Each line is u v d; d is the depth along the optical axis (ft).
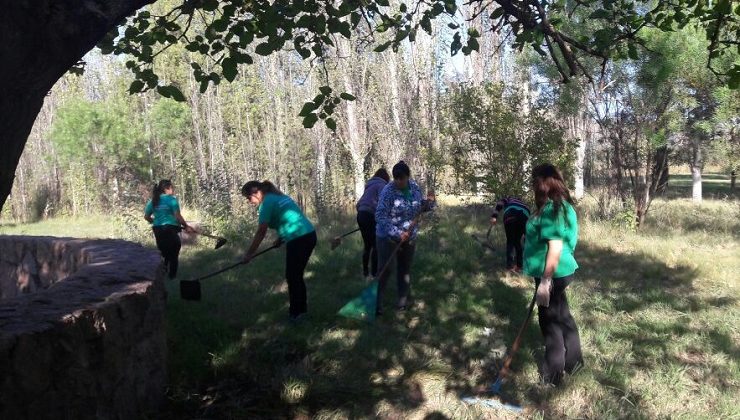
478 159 45.68
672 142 42.75
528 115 41.91
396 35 19.01
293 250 22.68
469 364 19.02
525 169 41.50
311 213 60.75
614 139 44.80
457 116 44.14
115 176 80.79
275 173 69.97
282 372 18.30
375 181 29.55
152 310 15.75
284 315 23.62
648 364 18.84
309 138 73.20
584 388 17.03
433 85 69.72
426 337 21.43
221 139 78.84
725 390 16.94
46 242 23.49
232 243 41.68
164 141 83.25
